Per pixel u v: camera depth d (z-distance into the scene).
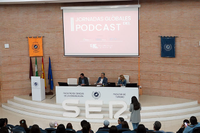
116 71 13.53
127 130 6.55
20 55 13.62
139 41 13.07
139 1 12.85
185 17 12.05
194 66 11.98
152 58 12.95
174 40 12.29
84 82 12.28
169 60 12.59
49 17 13.55
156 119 10.52
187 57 12.14
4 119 6.38
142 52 13.09
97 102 10.55
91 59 13.66
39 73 13.83
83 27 13.41
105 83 12.05
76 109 10.74
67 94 11.63
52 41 13.70
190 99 12.23
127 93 11.12
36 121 10.84
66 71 13.88
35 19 13.55
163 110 10.99
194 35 11.90
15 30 13.47
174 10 12.27
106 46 13.38
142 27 12.95
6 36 13.38
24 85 13.81
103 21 13.24
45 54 13.78
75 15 13.38
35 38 13.57
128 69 13.38
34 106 11.93
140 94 13.28
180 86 12.46
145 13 12.82
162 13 12.52
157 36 12.73
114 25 13.18
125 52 13.26
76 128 9.91
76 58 13.75
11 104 12.98
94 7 13.09
